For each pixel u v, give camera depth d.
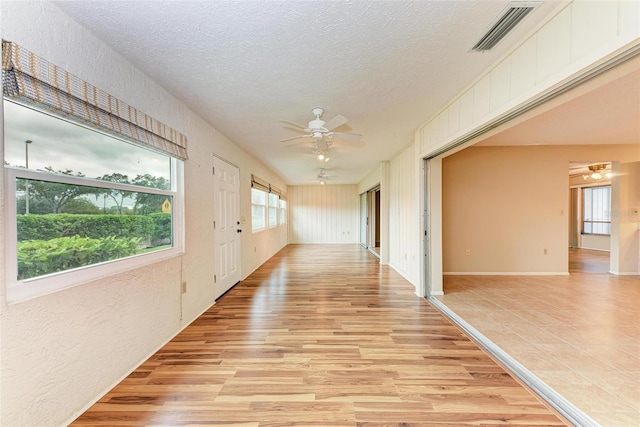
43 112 1.41
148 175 2.34
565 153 5.04
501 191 5.07
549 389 1.77
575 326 2.73
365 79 2.30
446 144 2.90
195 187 3.03
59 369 1.45
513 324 2.79
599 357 2.15
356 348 2.34
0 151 1.18
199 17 1.54
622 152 4.99
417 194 3.81
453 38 1.77
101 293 1.74
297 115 3.09
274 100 2.71
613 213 5.10
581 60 1.40
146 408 1.62
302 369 2.02
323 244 10.14
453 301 3.53
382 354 2.23
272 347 2.35
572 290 4.02
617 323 2.79
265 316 3.07
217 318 3.01
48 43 1.40
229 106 2.84
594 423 1.48
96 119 1.67
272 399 1.70
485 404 1.65
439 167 3.76
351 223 10.32
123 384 1.84
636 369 1.98
